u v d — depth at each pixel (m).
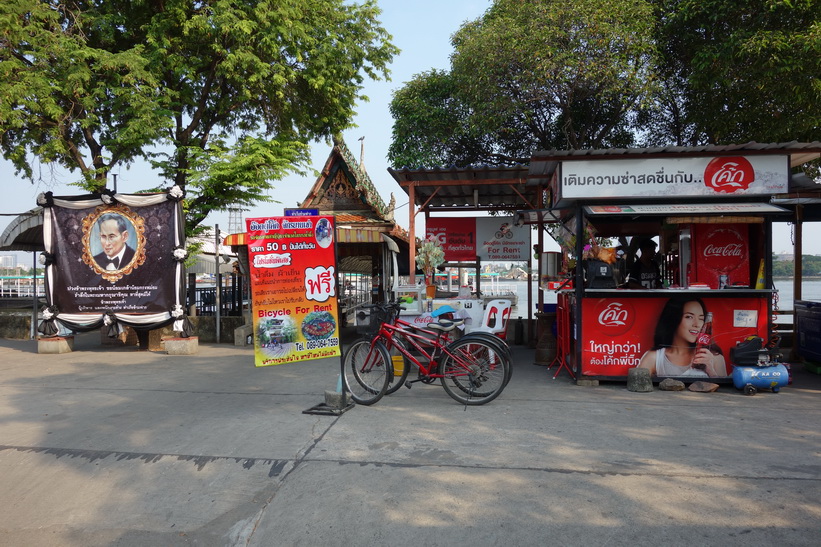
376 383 6.57
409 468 4.49
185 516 3.96
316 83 13.94
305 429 5.55
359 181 12.87
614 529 3.49
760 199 7.23
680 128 13.59
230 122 15.71
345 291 19.03
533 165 7.98
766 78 10.34
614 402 6.48
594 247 7.47
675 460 4.55
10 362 10.13
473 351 6.44
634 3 12.13
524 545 3.37
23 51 12.05
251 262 6.15
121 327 11.15
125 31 13.60
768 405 6.30
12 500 4.30
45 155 12.48
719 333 7.14
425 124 14.58
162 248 10.98
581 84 12.36
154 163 13.80
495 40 12.30
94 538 3.73
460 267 12.56
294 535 3.64
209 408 6.46
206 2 13.06
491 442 5.07
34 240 13.36
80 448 5.15
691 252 7.60
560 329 8.62
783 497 3.85
